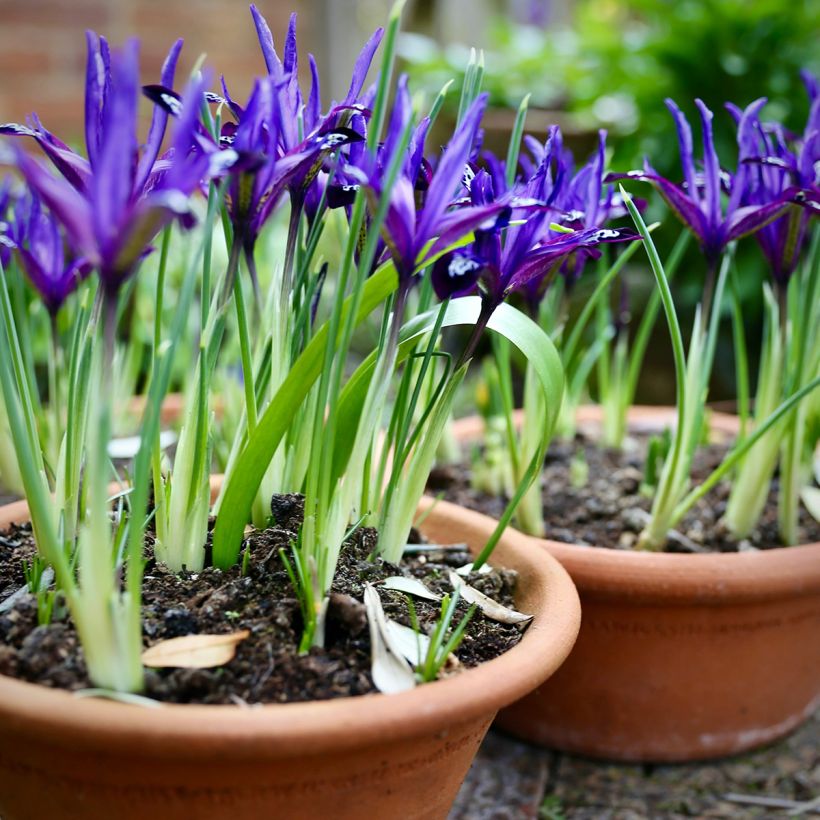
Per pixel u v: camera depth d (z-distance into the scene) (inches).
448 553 38.3
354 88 34.0
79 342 36.1
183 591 34.2
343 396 35.9
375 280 34.2
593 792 41.8
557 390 35.3
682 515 41.6
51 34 89.8
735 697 41.4
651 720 41.6
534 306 41.8
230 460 35.6
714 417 53.8
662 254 77.8
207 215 34.3
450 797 34.1
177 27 92.3
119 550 33.4
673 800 41.5
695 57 77.2
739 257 76.2
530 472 36.1
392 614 34.2
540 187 33.9
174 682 31.6
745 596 39.2
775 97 77.8
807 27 74.9
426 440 36.3
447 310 35.6
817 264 41.6
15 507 38.2
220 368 52.6
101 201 29.5
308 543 33.6
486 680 31.9
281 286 35.2
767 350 42.4
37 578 34.1
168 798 31.5
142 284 56.2
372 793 32.4
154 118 32.8
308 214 36.3
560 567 37.1
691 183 39.6
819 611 40.9
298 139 34.3
